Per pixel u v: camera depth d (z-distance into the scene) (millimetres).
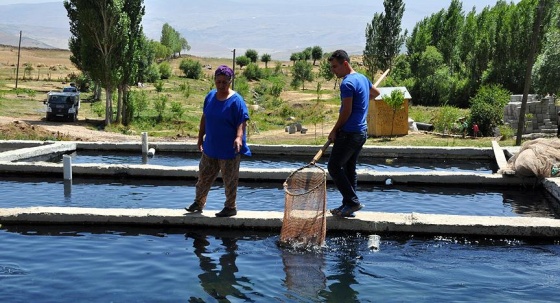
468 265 6977
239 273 6590
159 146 18703
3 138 21781
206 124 8070
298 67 77625
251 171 12945
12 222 8414
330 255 7293
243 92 54906
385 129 24203
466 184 12617
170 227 8398
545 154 12578
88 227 8391
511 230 7988
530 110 24391
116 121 31703
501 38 44250
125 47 30438
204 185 8375
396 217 8289
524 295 6004
